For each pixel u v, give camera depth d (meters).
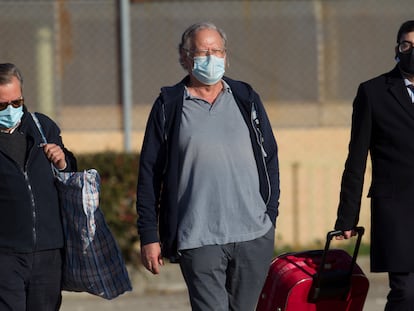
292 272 19.52
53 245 18.64
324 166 35.19
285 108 36.88
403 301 19.39
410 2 37.75
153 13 36.62
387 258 19.33
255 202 18.17
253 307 18.59
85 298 31.73
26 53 36.56
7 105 18.14
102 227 18.75
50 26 36.59
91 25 36.25
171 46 36.69
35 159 18.62
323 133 35.78
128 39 33.69
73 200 18.61
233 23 37.00
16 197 18.36
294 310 19.41
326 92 37.12
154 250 18.06
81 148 35.06
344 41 37.44
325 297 19.53
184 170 17.95
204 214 17.86
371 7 37.56
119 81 35.78
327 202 35.19
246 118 18.33
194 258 17.88
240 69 37.06
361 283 19.81
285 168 35.12
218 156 17.89
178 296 31.67
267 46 37.12
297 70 37.12
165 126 18.12
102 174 32.31
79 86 36.25
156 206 18.31
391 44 37.72
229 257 18.12
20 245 18.33
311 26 37.22
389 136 19.48
